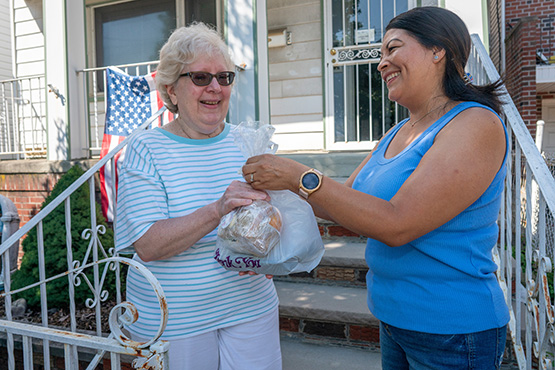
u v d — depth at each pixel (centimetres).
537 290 174
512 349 219
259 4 451
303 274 301
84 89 509
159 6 625
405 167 127
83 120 510
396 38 130
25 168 489
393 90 135
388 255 131
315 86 562
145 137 159
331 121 549
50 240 340
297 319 261
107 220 396
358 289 283
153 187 152
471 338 122
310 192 115
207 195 158
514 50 745
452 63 128
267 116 464
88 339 130
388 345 146
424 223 111
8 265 211
